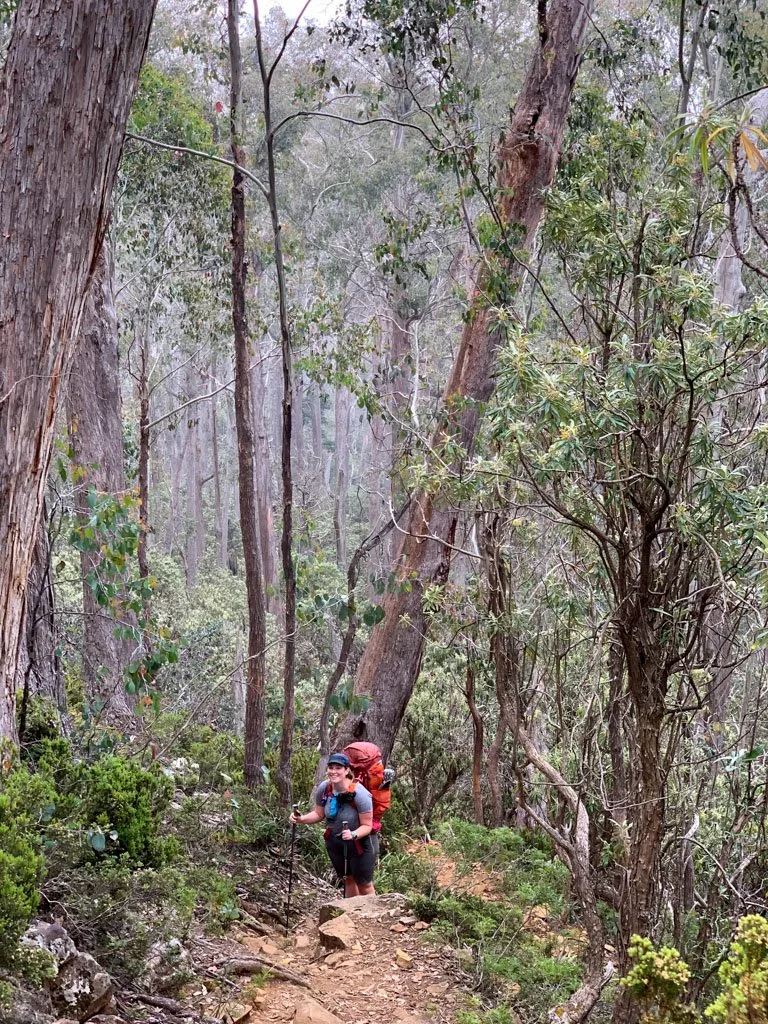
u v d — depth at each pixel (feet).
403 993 18.01
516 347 17.70
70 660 45.91
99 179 17.26
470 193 35.63
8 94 16.57
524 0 61.46
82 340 45.65
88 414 45.57
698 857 20.31
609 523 16.61
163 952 16.47
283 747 28.25
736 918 17.39
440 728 37.24
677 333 17.16
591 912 17.29
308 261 89.71
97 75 16.80
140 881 17.21
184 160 53.21
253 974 18.03
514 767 19.79
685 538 15.53
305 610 27.94
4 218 16.43
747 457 18.75
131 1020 14.42
